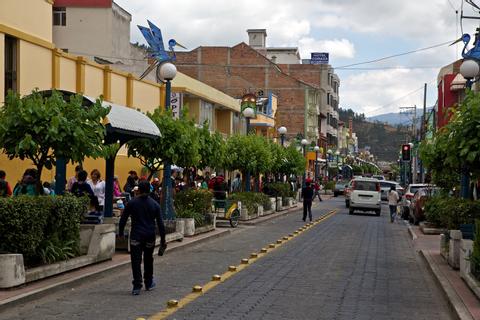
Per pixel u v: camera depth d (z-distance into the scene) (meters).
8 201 10.61
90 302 10.30
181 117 21.83
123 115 15.36
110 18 49.31
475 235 11.59
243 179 40.56
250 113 35.34
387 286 12.59
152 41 24.61
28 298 10.10
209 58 77.56
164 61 23.53
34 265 11.63
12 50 22.11
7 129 12.16
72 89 26.52
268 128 64.88
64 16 49.56
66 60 25.92
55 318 9.09
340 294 11.49
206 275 13.50
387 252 18.95
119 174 30.61
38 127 12.07
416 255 18.50
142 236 11.12
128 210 11.23
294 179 59.06
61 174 14.36
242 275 13.53
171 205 20.66
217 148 24.58
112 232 14.45
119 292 11.27
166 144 19.72
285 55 103.06
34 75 23.27
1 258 10.36
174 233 19.41
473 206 20.34
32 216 10.99
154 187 24.47
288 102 81.88
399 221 35.06
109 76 29.84
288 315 9.55
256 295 11.16
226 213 27.12
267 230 26.17
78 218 13.04
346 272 14.34
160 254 11.64
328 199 65.12
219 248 19.03
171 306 10.04
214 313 9.58
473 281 11.23
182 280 12.76
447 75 53.28
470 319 8.90
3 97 21.28
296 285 12.34
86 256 13.21
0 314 9.23
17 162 21.39
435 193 29.91
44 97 13.84
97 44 49.28
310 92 83.06
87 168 27.14
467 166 13.64
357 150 186.38
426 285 12.95
